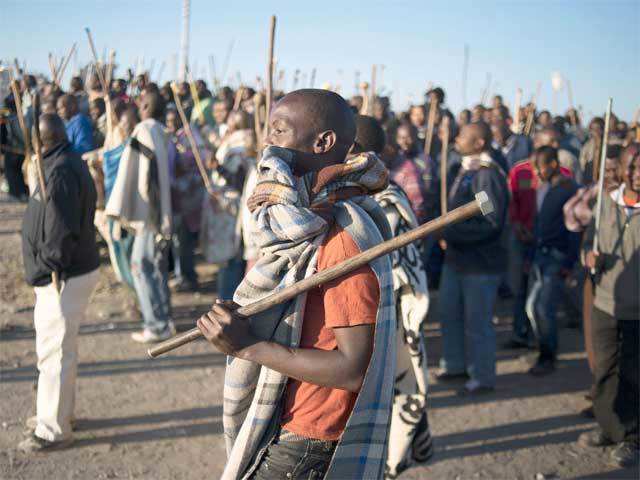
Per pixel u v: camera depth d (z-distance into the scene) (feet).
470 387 17.33
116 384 17.28
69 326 13.60
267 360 5.88
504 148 31.01
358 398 5.86
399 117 35.35
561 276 18.56
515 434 15.33
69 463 13.43
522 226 19.90
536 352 20.03
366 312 5.85
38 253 13.11
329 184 6.24
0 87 20.15
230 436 6.62
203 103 37.06
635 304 13.57
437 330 22.56
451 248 17.42
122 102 24.93
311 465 6.17
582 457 14.37
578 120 40.24
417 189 19.22
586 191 16.84
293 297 5.87
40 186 13.14
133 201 19.38
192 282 26.08
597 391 14.33
